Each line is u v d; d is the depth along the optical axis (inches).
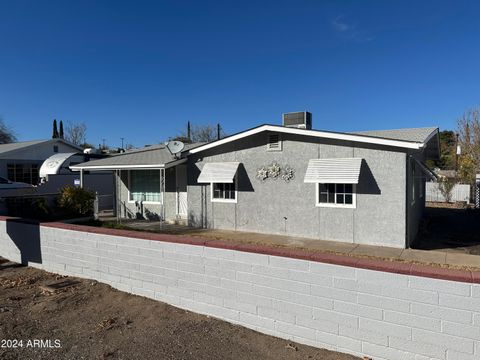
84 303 216.4
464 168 1095.6
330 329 157.6
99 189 957.8
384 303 144.9
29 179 1091.3
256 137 517.3
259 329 177.5
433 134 546.9
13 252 319.6
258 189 517.3
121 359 152.5
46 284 249.9
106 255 244.2
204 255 195.6
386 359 145.3
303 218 480.4
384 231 424.2
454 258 361.7
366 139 422.9
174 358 152.6
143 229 566.3
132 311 203.5
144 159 641.6
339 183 445.1
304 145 477.4
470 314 129.2
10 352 159.3
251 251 178.5
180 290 206.7
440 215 729.6
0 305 215.0
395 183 416.8
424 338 137.4
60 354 157.5
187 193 590.2
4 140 1908.2
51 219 624.1
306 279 163.0
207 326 183.3
